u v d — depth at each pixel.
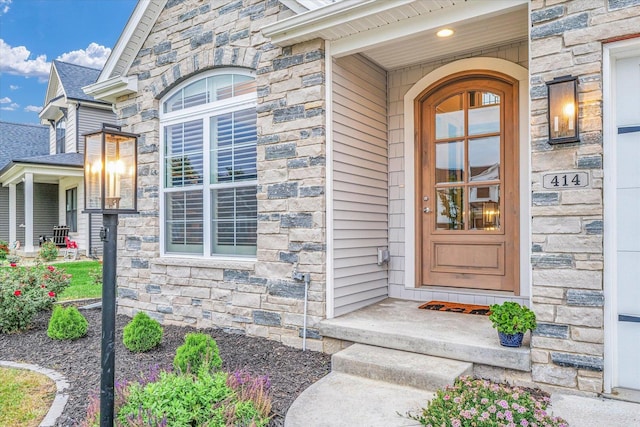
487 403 2.15
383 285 5.14
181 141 5.39
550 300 3.01
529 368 3.06
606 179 2.90
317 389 3.12
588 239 2.90
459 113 4.91
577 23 2.96
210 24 4.98
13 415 2.81
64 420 2.71
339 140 4.38
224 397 2.56
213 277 4.89
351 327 3.84
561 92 2.97
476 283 4.77
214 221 5.08
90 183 2.40
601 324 2.85
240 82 4.86
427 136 5.09
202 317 4.97
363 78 4.81
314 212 4.14
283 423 2.65
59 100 14.52
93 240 13.04
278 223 4.38
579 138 2.93
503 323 3.14
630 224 2.92
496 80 4.66
